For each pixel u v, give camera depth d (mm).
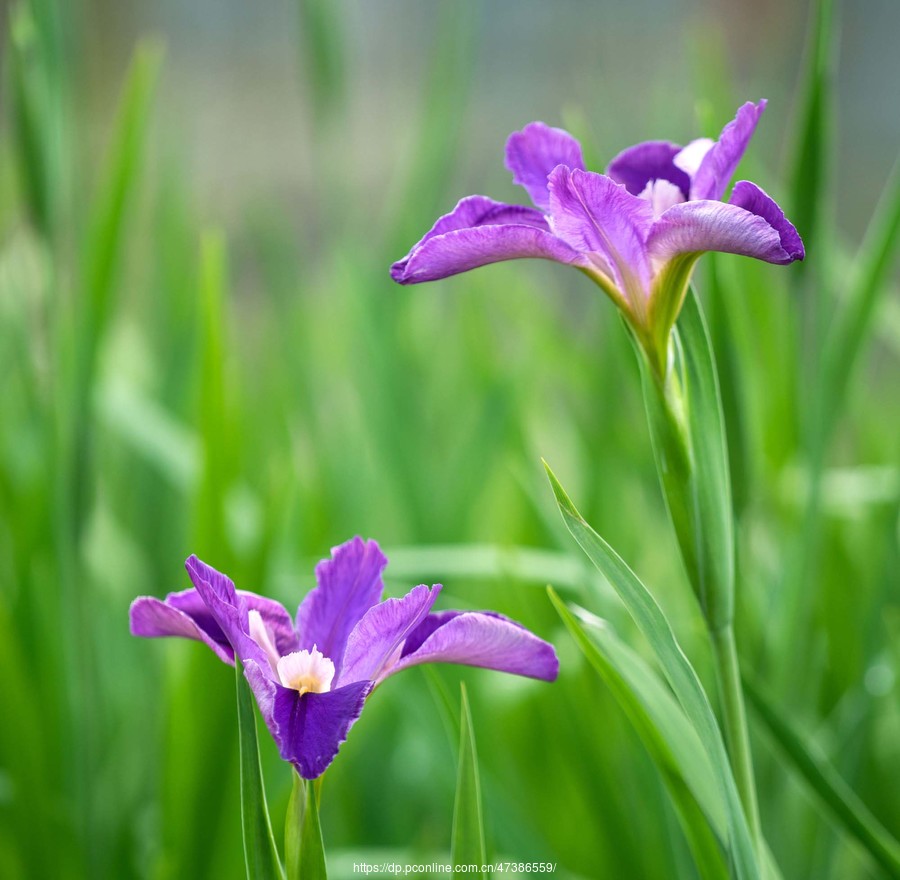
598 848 1542
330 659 1255
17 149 1509
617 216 1250
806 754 1347
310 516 1826
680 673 1243
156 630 1242
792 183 1438
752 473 1419
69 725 1574
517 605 1538
